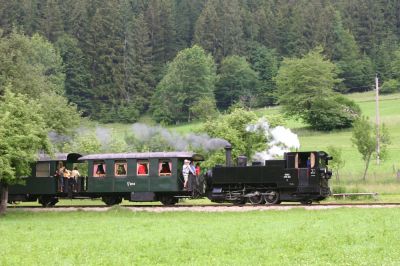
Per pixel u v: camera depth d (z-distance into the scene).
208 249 18.38
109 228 24.59
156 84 130.25
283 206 32.62
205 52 138.88
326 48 140.38
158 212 31.45
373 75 136.75
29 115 35.06
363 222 23.91
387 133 56.03
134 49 131.25
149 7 147.12
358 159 67.19
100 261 16.81
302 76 98.69
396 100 116.25
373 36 152.12
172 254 17.70
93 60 126.88
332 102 96.00
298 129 97.12
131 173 36.50
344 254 16.84
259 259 16.56
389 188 45.34
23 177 38.69
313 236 20.36
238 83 127.19
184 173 35.84
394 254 16.73
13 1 133.75
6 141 32.38
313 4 155.38
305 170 34.25
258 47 140.50
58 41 125.06
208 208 32.72
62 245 19.91
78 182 37.97
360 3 158.50
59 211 33.91
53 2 135.75
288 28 150.38
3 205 33.56
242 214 29.20
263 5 162.50
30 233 23.61
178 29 153.50
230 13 146.12
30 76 67.38
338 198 39.97
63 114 61.91
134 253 18.02
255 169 35.03
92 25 129.38
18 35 70.38
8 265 16.50
